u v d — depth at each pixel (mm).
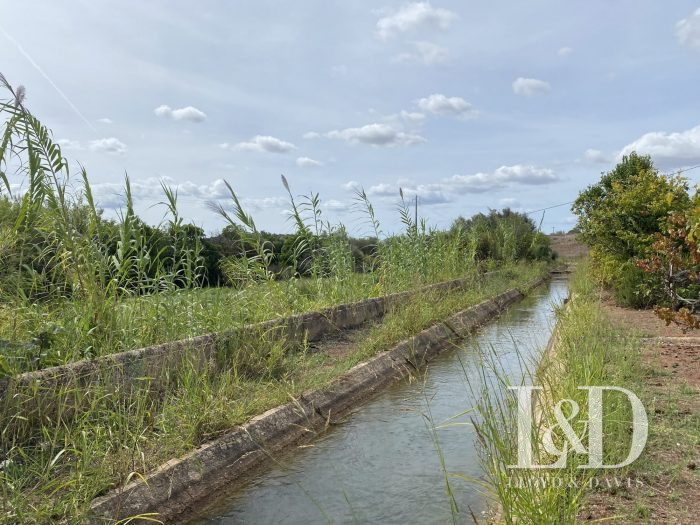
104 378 5039
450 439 5895
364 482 4898
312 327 9531
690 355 7996
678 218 7133
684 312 7215
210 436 5211
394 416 6715
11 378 4457
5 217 6191
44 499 3748
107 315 6160
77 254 6094
